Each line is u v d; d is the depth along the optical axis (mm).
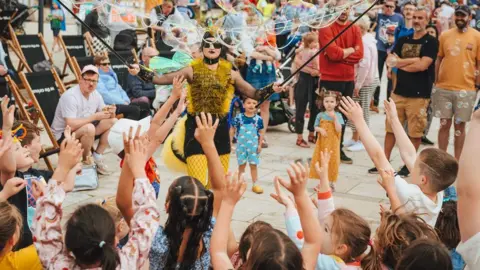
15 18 10391
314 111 8305
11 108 3393
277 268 2229
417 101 7219
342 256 2936
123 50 9266
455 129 7398
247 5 6090
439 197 3533
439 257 2389
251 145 6352
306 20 6195
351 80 7668
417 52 7156
